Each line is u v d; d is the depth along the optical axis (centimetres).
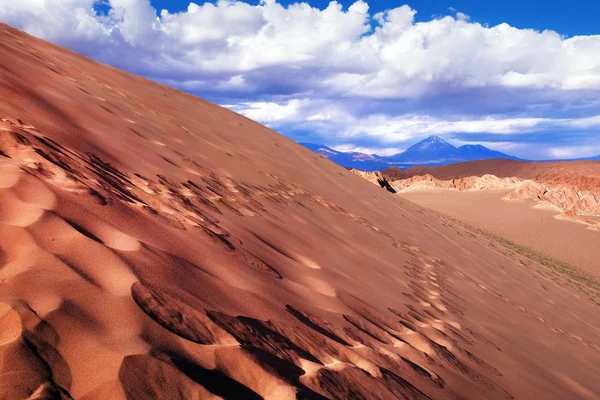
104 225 251
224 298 245
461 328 463
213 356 183
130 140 527
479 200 6006
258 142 1300
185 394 154
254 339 217
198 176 546
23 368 137
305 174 1172
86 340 158
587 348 691
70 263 196
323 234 602
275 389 182
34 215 218
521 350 497
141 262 229
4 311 154
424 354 329
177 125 851
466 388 308
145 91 1177
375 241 750
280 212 609
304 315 286
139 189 365
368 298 405
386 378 249
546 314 838
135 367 154
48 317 160
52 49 1028
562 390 412
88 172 327
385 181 6788
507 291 903
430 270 721
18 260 185
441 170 16650
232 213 472
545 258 2694
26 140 308
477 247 1506
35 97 462
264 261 361
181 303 211
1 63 517
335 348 258
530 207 5450
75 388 140
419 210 1988
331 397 198
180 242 294
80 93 608
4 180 237
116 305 184
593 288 1947
